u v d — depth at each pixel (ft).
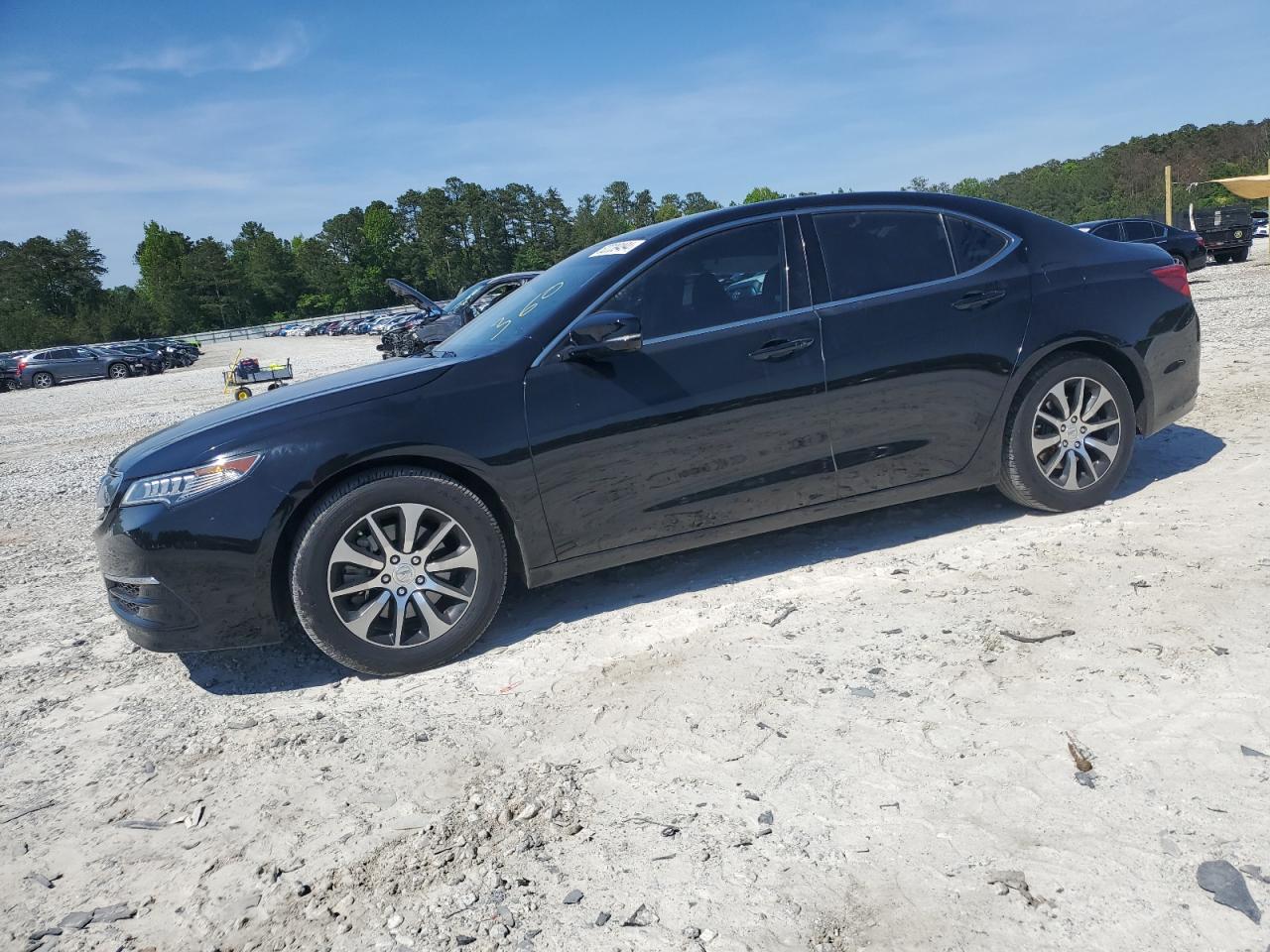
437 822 7.63
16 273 388.37
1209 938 5.43
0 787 9.22
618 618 11.60
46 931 6.83
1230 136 412.36
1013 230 13.20
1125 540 11.92
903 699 8.57
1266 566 10.44
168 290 410.11
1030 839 6.46
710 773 7.79
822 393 11.87
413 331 33.24
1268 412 18.10
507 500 10.80
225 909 6.84
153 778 9.02
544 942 6.05
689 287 11.75
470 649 11.23
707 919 6.06
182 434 10.80
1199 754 7.18
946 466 12.70
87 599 15.80
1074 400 13.12
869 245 12.50
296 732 9.61
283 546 10.40
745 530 12.00
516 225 491.31
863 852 6.54
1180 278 13.93
